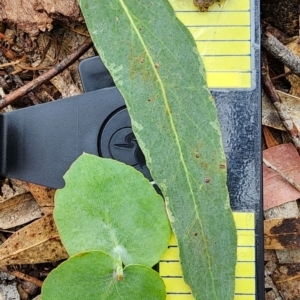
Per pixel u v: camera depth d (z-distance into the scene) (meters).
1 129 0.13
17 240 0.14
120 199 0.13
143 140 0.12
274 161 0.15
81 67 0.14
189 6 0.13
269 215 0.15
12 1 0.14
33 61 0.15
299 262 0.14
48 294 0.13
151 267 0.13
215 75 0.13
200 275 0.13
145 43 0.13
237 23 0.13
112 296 0.13
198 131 0.13
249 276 0.13
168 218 0.13
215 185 0.13
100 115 0.13
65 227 0.13
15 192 0.15
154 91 0.13
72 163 0.13
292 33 0.15
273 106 0.15
